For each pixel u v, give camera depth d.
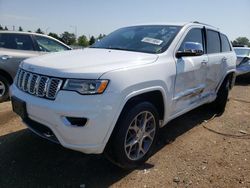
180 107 4.19
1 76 6.27
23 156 3.71
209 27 5.23
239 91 9.13
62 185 3.13
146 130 3.62
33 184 3.12
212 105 6.00
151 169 3.53
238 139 4.62
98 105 2.86
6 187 3.05
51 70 3.04
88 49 4.23
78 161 3.64
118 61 3.30
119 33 4.77
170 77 3.73
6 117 5.15
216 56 5.26
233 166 3.68
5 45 6.46
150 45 4.05
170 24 4.57
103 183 3.20
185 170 3.53
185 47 4.04
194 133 4.79
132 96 3.13
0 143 4.06
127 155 3.31
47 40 7.18
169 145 4.24
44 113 2.98
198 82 4.59
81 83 2.87
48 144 4.06
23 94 3.29
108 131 2.97
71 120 2.88
